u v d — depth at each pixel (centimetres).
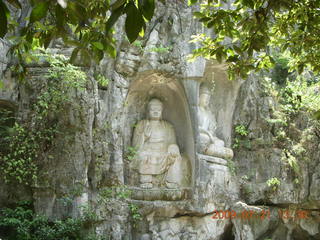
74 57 691
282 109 1783
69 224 1310
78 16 579
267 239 1645
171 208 1566
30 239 1281
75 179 1368
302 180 1659
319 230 1684
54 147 1373
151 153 1642
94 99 1415
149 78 1638
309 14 908
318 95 1761
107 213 1459
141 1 481
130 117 1691
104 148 1462
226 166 1661
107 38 686
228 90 1759
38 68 1397
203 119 1684
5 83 1394
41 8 493
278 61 2003
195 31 1612
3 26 461
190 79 1612
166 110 1753
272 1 874
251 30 898
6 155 1377
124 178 1603
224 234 1655
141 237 1545
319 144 1697
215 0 916
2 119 1394
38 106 1374
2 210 1332
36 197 1364
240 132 1734
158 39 1616
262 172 1705
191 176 1630
